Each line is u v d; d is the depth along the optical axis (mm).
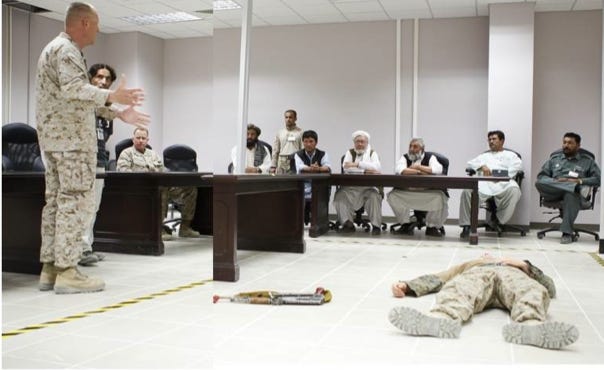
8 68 7305
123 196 4812
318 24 8703
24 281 3590
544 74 7938
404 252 5062
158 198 4715
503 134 6984
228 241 3646
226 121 9086
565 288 3527
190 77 9078
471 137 8172
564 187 6152
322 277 3783
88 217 3293
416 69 8336
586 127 7836
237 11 7996
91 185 3252
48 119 3137
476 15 8062
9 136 4621
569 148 6477
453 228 7523
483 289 2656
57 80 3096
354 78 8594
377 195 6477
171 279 3686
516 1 7449
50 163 3275
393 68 8445
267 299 2938
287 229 4941
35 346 2172
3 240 3910
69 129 3143
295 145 7141
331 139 8711
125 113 3137
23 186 3744
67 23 3152
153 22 8180
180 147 6793
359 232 6688
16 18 7371
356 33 8562
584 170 6391
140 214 4770
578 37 7816
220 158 9055
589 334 2438
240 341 2271
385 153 8523
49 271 3311
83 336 2318
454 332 2312
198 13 7945
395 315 2338
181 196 6102
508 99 7570
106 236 4875
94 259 4285
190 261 4449
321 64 8719
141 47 8312
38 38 7656
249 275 3848
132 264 4285
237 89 9055
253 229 5043
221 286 3461
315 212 6090
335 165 8711
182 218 6129
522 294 2566
